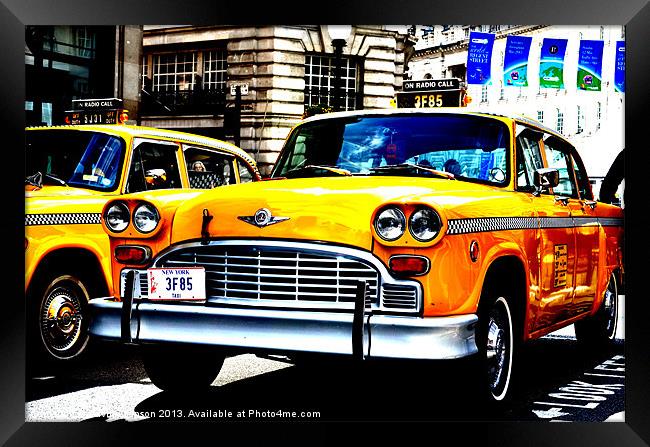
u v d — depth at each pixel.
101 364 5.96
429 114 5.02
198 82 20.14
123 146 6.06
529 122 5.27
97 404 4.71
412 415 4.37
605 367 6.21
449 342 3.53
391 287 3.59
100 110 8.04
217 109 19.84
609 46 18.78
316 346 3.58
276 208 3.78
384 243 3.58
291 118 19.86
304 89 20.02
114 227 4.12
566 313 5.57
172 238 4.02
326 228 3.68
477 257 3.81
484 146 4.84
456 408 3.96
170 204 4.10
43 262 5.41
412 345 3.48
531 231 4.61
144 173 6.16
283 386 5.30
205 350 3.90
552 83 16.59
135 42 17.16
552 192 5.25
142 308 3.96
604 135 20.53
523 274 4.46
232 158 7.07
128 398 4.87
